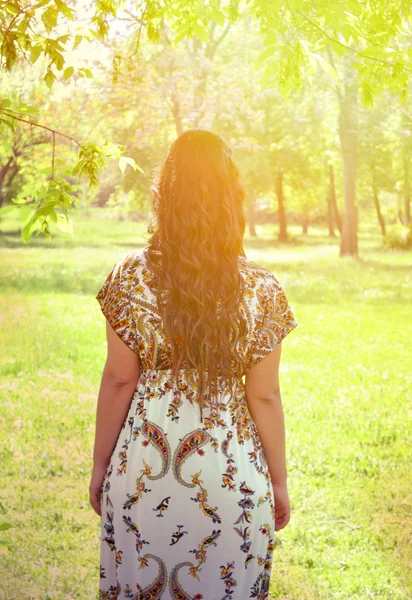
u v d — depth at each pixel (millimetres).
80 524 3611
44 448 4637
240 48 19953
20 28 2432
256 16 3352
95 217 37812
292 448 4766
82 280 13766
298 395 6129
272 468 1848
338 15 3119
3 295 11531
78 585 3045
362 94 3377
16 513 3699
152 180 1848
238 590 1709
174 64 16500
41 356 7305
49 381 6344
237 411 1743
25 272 14875
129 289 1724
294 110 27953
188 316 1659
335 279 15648
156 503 1664
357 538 3539
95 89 13469
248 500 1696
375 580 3152
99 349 7816
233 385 1737
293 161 32875
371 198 44062
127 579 1717
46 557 3273
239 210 1766
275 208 48438
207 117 17578
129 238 28766
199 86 18469
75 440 4809
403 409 5766
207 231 1693
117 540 1712
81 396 5863
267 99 26203
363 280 15469
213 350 1671
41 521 3621
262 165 30234
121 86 14039
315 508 3898
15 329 8656
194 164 1729
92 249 22188
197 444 1673
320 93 26219
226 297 1687
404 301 12062
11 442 4715
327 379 6707
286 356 7734
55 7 2410
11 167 8367
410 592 3064
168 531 1665
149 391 1709
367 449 4793
